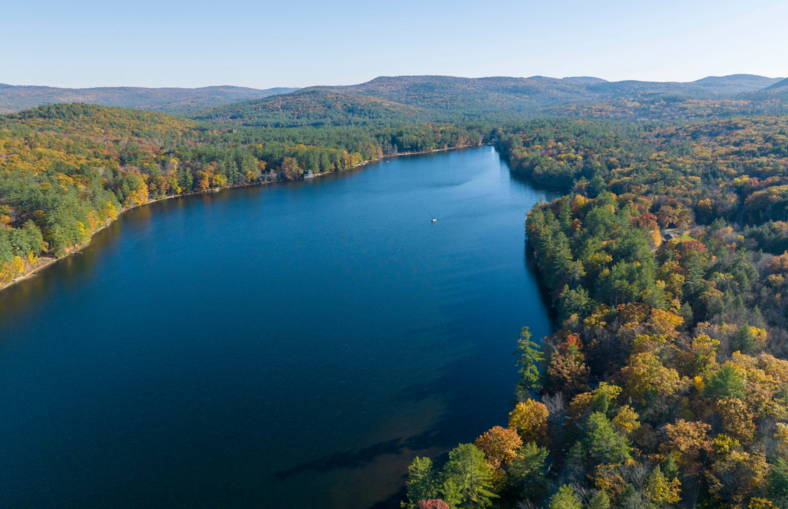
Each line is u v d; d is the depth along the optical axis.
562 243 170.38
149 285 193.75
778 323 113.81
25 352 145.50
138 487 94.69
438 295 173.88
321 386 124.56
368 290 181.12
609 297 134.25
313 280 192.75
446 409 113.69
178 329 157.00
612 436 76.81
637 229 179.38
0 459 102.88
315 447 103.56
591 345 114.81
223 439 107.12
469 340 142.88
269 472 97.38
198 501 90.94
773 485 62.47
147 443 106.62
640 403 90.94
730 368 83.75
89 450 105.06
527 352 110.62
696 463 73.38
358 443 104.19
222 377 130.25
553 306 159.50
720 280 128.75
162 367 136.00
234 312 167.75
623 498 66.88
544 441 90.50
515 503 79.50
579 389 104.81
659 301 119.88
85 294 186.12
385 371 129.50
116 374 133.25
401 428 108.06
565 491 66.50
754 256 150.38
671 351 102.88
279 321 160.00
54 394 125.12
